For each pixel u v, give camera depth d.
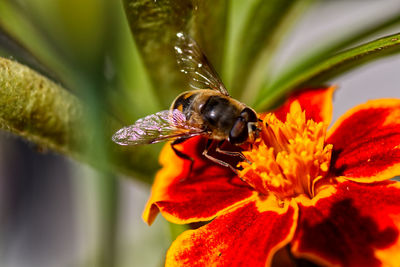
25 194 0.22
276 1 0.15
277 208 0.13
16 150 0.21
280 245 0.13
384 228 0.13
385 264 0.12
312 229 0.13
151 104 0.16
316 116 0.14
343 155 0.14
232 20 0.15
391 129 0.14
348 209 0.13
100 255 0.15
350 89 0.21
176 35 0.14
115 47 0.16
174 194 0.14
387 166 0.13
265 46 0.15
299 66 0.15
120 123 0.14
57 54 0.15
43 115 0.14
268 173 0.14
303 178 0.13
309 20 0.22
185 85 0.15
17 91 0.13
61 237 0.21
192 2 0.14
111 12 0.15
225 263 0.13
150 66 0.14
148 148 0.14
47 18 0.15
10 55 0.14
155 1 0.14
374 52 0.13
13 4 0.15
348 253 0.13
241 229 0.13
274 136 0.14
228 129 0.14
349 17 0.22
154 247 0.19
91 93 0.15
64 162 0.22
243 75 0.15
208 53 0.15
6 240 0.21
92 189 0.17
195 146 0.15
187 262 0.13
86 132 0.14
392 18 0.15
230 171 0.14
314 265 0.13
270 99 0.14
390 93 0.21
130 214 0.21
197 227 0.14
